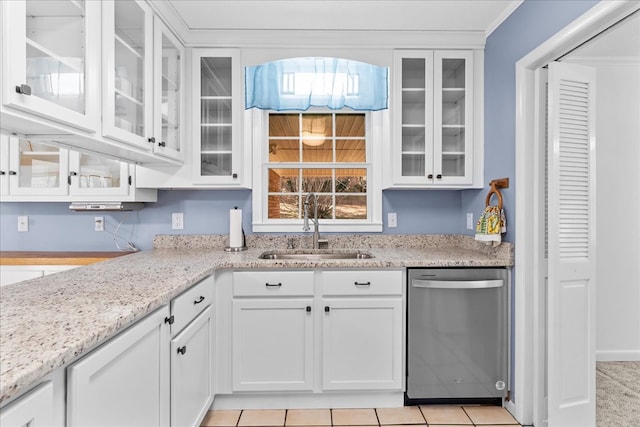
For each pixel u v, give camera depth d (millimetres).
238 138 2424
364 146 2842
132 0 1743
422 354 2064
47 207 2695
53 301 1177
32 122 1182
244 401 2098
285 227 2709
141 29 1852
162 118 2107
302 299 2045
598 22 1467
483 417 2014
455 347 2070
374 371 2062
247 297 2045
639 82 2721
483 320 2072
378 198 2732
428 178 2447
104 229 2703
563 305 1754
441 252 2451
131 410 1158
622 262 2758
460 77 2486
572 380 1772
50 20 1212
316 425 1937
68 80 1303
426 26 2328
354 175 2846
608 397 2227
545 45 1763
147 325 1233
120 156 2020
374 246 2729
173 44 2225
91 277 1570
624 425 1938
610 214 2746
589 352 1812
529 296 1965
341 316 2055
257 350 2045
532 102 1965
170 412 1447
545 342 1942
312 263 2027
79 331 896
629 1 1322
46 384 791
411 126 2473
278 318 2049
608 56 2641
